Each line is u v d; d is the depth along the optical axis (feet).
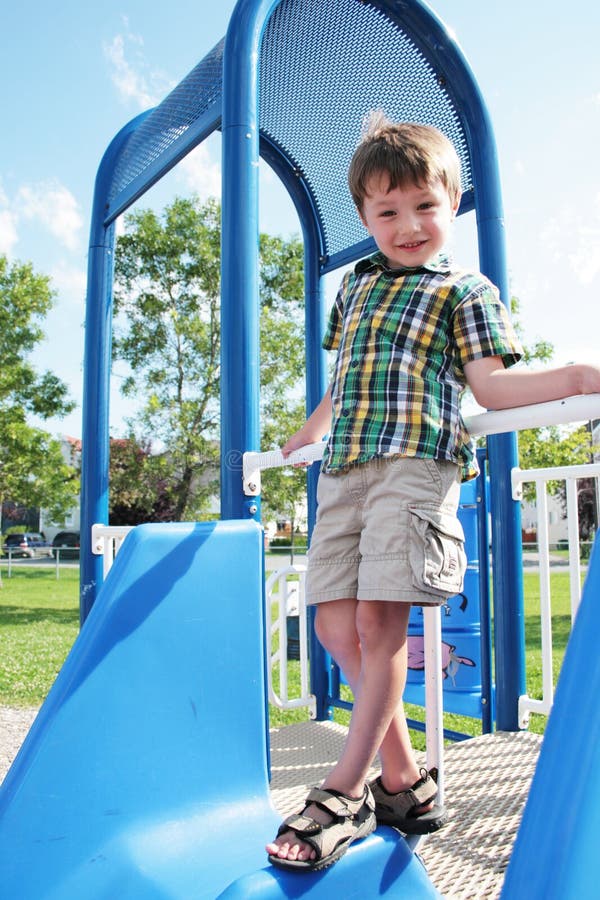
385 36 9.05
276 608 27.12
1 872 3.68
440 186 4.59
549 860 1.89
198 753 4.47
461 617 10.38
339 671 10.93
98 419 10.18
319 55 9.21
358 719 3.91
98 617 4.40
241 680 4.74
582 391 3.66
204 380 48.39
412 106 9.68
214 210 50.31
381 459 4.21
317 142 10.52
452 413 4.32
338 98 9.91
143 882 3.78
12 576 68.95
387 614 4.07
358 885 3.45
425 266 4.63
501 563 9.16
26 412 47.73
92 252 10.59
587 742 2.01
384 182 4.53
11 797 3.87
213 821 4.32
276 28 8.55
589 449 45.96
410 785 4.19
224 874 3.84
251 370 6.23
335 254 11.07
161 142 9.25
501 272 9.18
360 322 4.65
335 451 4.46
